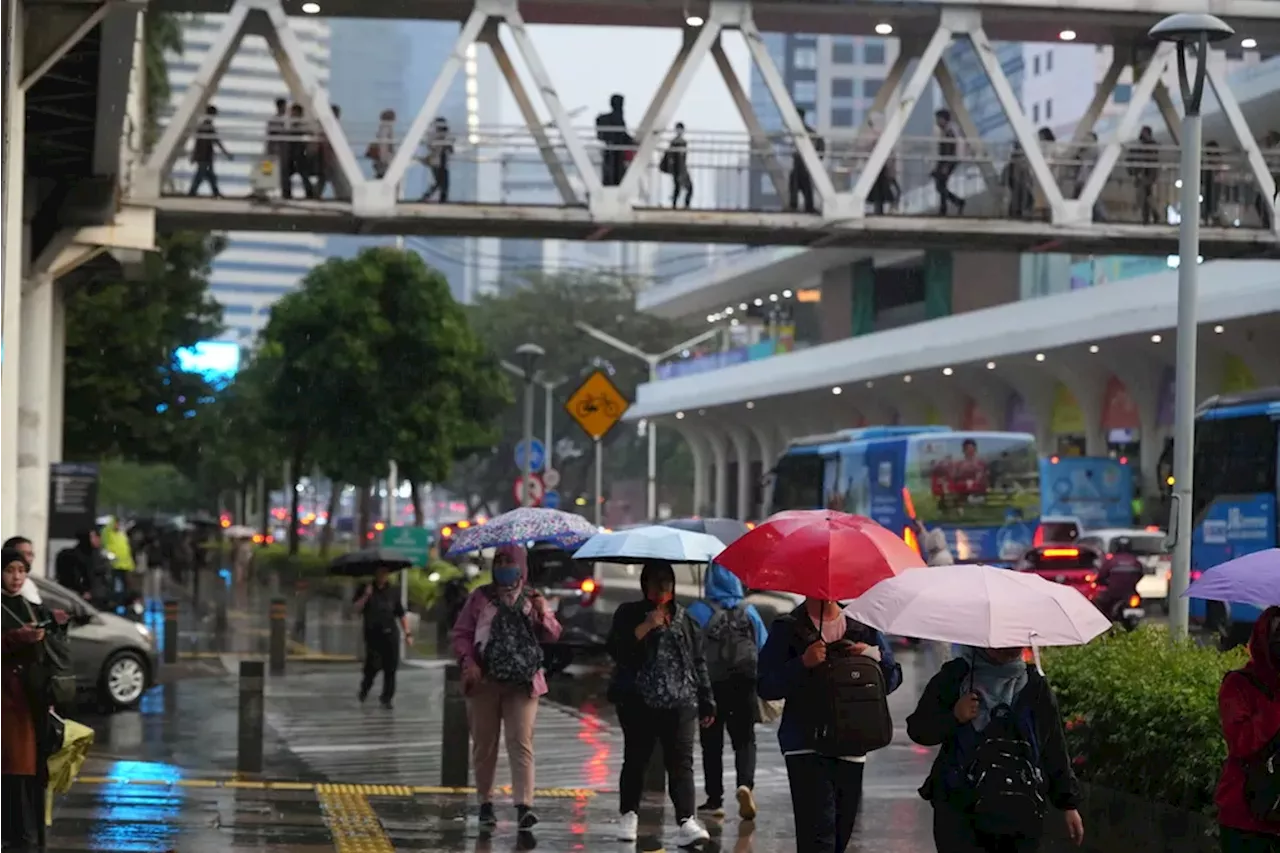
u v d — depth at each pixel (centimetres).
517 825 2414
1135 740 2183
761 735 3709
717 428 14250
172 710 4212
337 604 9062
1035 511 6359
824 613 1830
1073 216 5319
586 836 2362
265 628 7375
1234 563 1536
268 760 3303
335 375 9744
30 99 4175
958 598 1482
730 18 5131
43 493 5062
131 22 3578
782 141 5462
